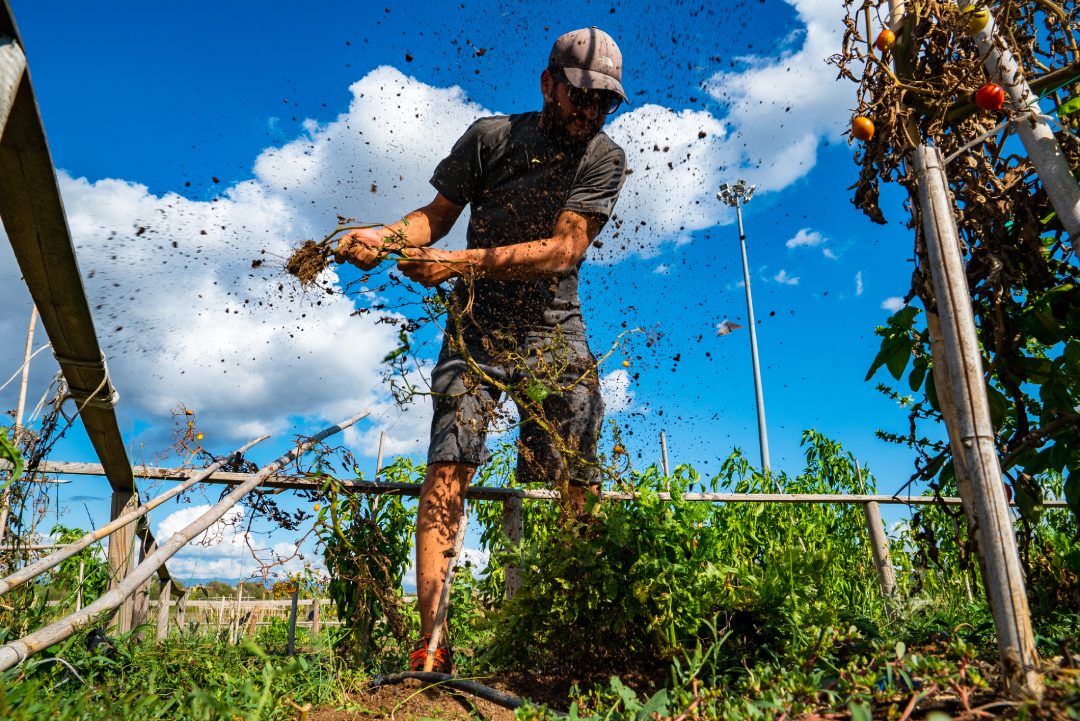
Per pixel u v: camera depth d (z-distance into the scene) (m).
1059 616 2.53
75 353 2.52
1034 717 1.12
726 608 2.57
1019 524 2.37
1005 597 1.28
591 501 2.71
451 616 4.20
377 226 2.58
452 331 3.02
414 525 4.15
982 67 1.92
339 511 3.44
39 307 2.29
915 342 2.40
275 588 3.29
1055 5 2.07
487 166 3.16
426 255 2.65
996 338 2.14
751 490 6.19
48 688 1.93
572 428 2.99
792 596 2.55
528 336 3.10
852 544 5.86
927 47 1.96
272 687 2.08
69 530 4.09
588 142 3.06
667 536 2.59
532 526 4.14
